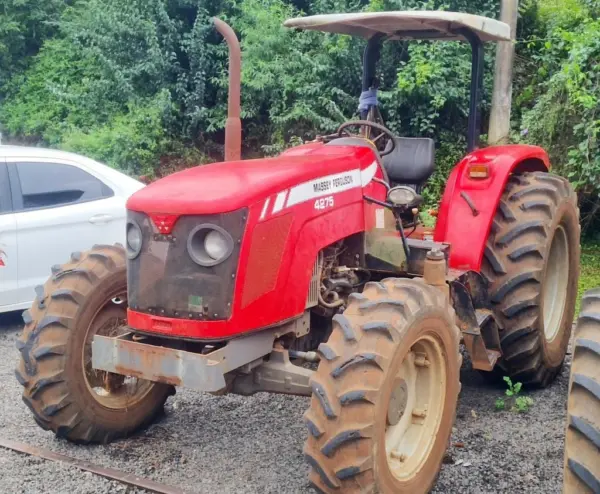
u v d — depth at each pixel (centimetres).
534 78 1079
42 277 658
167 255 358
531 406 482
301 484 380
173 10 1296
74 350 410
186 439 438
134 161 1222
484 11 1073
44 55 1448
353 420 319
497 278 481
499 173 481
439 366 375
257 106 1217
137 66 1252
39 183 666
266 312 365
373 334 331
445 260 410
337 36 1111
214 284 350
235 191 355
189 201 354
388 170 526
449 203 485
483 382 529
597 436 267
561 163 885
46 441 434
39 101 1393
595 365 281
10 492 371
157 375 359
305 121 1176
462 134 1084
